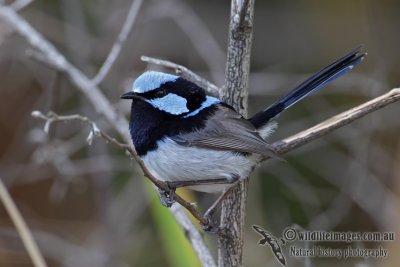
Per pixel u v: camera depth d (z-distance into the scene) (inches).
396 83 524.1
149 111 311.4
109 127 479.5
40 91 533.3
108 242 472.1
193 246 307.4
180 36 547.5
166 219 357.7
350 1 541.0
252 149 295.4
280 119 520.7
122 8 526.3
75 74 403.5
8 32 472.1
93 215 517.7
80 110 510.9
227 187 301.9
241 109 300.2
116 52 391.5
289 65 545.0
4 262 492.4
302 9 546.6
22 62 523.8
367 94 496.4
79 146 494.6
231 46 288.0
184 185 305.0
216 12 561.6
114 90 495.2
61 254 479.5
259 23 549.0
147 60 297.1
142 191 490.9
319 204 480.1
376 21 483.5
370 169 488.7
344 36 541.6
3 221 510.9
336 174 510.0
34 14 533.6
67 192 518.9
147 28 535.8
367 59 532.1
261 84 513.3
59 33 533.3
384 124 503.2
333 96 529.3
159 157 307.4
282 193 498.3
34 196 520.4
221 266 292.5
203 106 314.0
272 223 483.8
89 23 551.2
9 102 528.7
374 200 467.8
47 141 431.8
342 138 504.1
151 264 487.8
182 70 293.9
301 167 516.4
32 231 485.4
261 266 448.1
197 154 303.0
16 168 510.3
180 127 306.2
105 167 469.4
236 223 293.7
